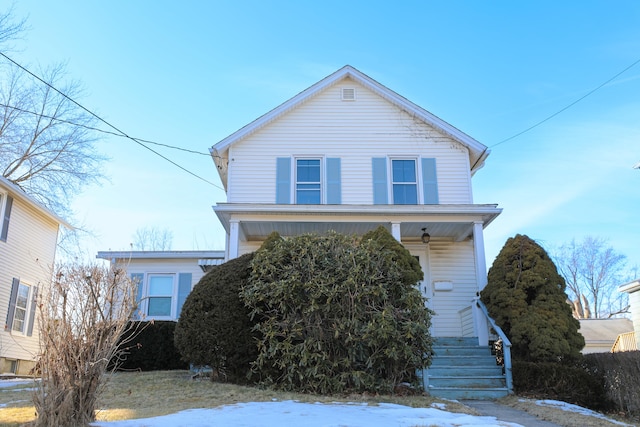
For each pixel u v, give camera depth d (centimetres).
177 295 1777
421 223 1376
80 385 579
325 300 931
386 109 1584
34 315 1797
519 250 1187
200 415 658
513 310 1122
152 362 1377
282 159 1527
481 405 927
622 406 978
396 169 1538
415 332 932
